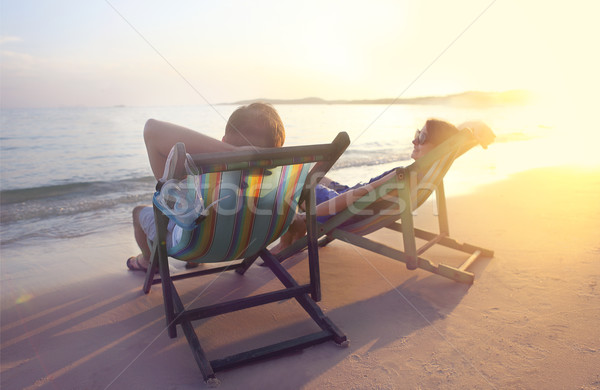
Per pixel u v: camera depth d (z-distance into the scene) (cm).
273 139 191
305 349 195
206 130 2245
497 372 171
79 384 172
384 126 2208
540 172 661
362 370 177
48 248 362
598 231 344
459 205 458
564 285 248
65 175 882
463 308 229
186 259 209
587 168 691
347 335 207
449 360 182
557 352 183
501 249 314
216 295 260
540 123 2047
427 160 229
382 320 221
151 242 230
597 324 204
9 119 3019
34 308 244
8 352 198
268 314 234
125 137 1797
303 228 300
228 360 179
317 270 217
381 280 274
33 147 1445
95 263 322
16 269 308
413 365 179
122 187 711
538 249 310
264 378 174
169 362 189
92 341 207
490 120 2294
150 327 221
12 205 555
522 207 436
